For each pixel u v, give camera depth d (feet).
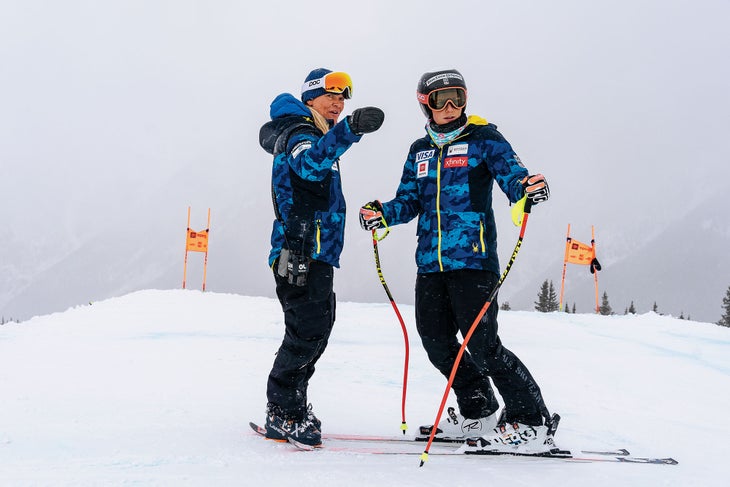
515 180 9.21
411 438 10.23
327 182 9.59
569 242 45.32
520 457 9.05
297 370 9.39
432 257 9.87
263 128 10.16
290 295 9.41
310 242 9.30
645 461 9.25
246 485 6.61
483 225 9.70
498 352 9.30
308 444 9.04
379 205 10.09
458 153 9.90
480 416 10.16
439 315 10.12
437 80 9.84
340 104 10.52
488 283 9.53
